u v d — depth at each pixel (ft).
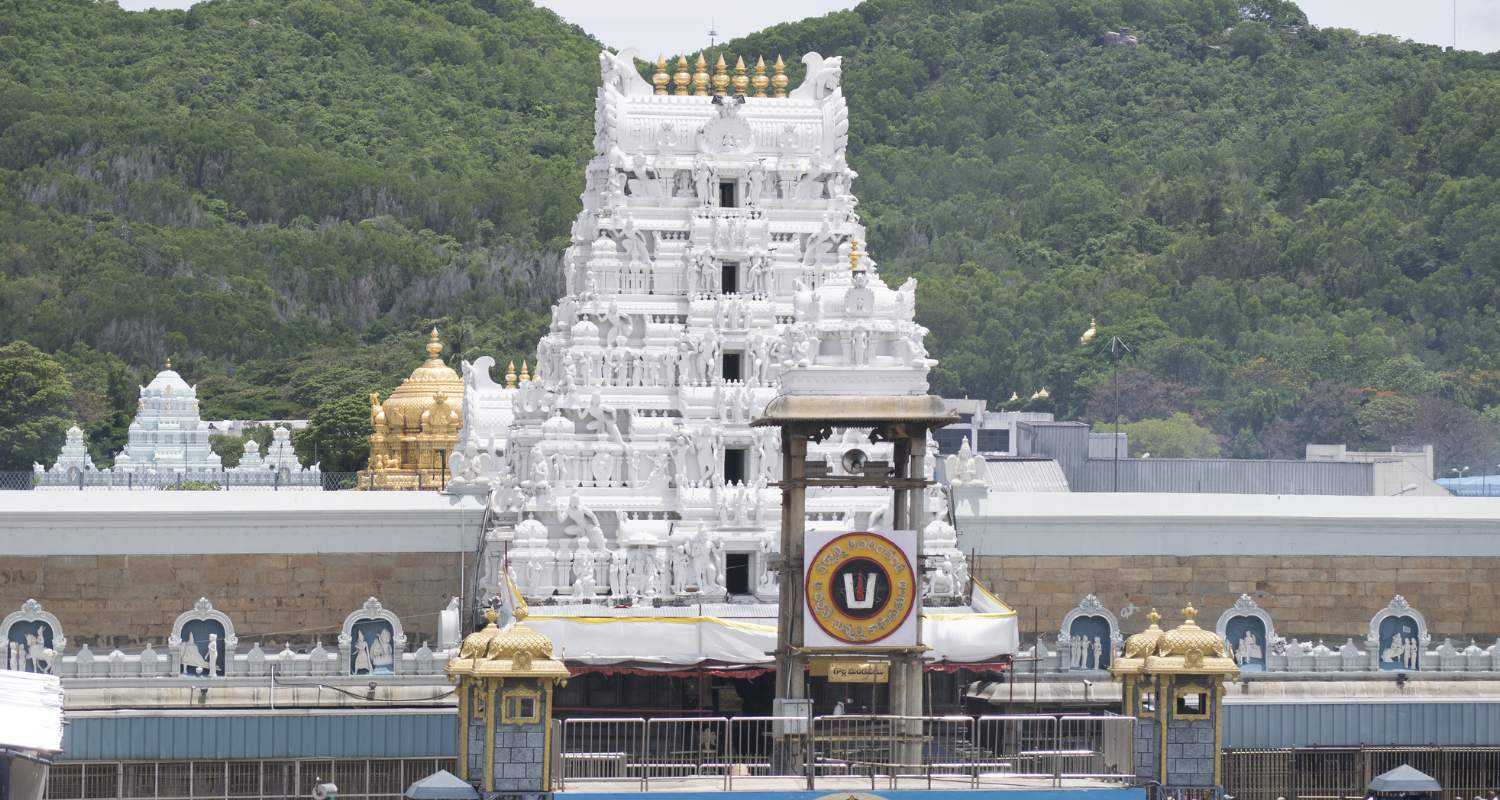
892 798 490.49
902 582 525.34
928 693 608.19
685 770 544.62
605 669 597.52
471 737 490.08
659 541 651.25
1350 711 630.74
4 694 510.17
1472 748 633.20
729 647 602.03
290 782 591.37
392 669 636.89
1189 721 505.25
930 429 540.52
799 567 529.45
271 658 627.87
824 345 587.68
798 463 531.91
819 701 586.04
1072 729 607.37
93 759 582.35
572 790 490.08
